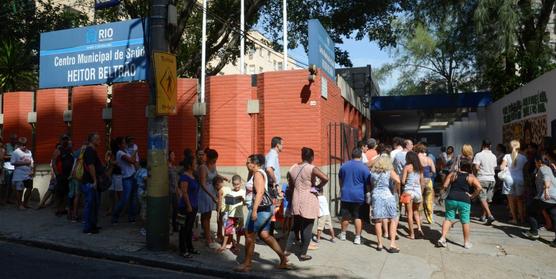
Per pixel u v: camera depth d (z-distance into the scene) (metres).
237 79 11.00
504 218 11.66
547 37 20.06
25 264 7.11
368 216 10.84
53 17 20.75
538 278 7.10
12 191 12.94
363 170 8.80
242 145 10.91
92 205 9.10
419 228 9.65
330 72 12.45
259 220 6.98
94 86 12.28
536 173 9.88
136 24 11.63
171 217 9.45
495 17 17.58
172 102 8.11
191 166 7.83
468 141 27.36
